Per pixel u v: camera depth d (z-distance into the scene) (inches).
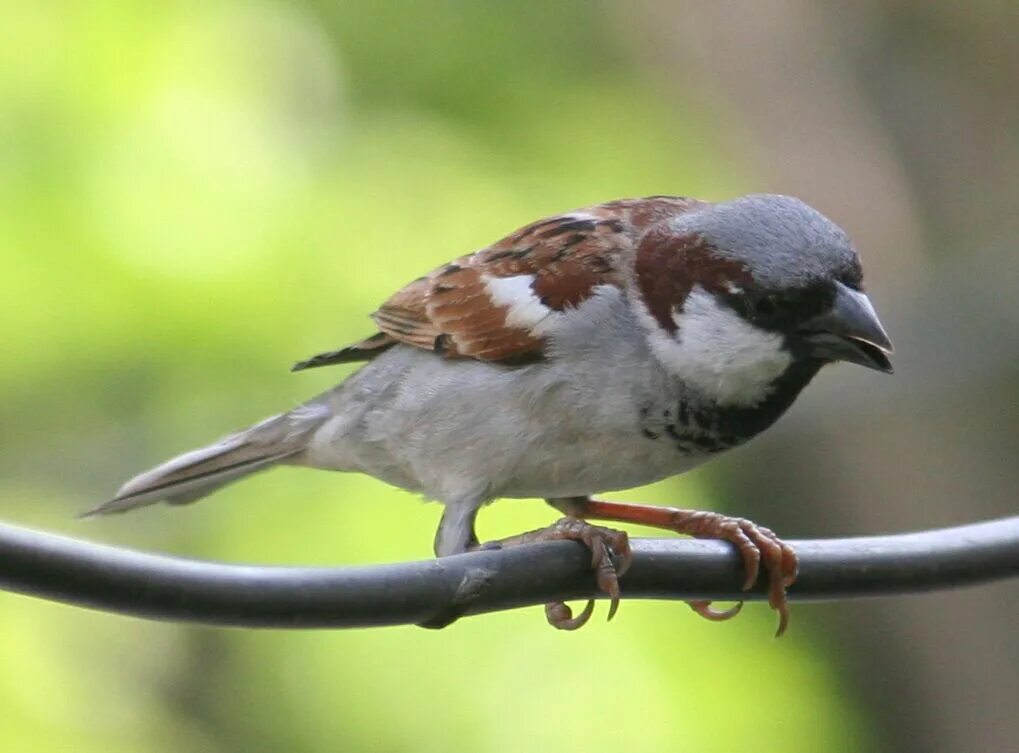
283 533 473.1
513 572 240.5
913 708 490.9
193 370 476.1
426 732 454.3
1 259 472.7
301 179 510.0
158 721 482.3
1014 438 474.3
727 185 539.2
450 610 225.9
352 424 325.1
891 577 257.1
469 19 547.5
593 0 553.0
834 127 520.4
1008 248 458.9
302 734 466.9
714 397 283.4
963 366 450.6
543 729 448.8
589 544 252.7
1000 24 498.3
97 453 462.9
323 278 496.7
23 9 495.5
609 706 450.6
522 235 309.9
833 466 490.6
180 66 507.2
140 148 491.2
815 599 261.1
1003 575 258.5
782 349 276.7
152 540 465.7
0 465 464.4
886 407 460.1
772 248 276.2
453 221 523.8
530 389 293.1
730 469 494.9
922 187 503.2
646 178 545.3
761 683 462.3
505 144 541.6
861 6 518.9
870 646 492.7
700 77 544.7
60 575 189.9
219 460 335.0
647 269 287.9
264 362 478.6
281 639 483.8
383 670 463.8
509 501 459.2
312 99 529.0
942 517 479.8
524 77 547.8
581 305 290.2
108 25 502.6
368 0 543.8
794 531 502.9
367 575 213.8
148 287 475.5
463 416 303.0
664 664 458.6
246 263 487.8
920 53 512.4
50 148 481.4
